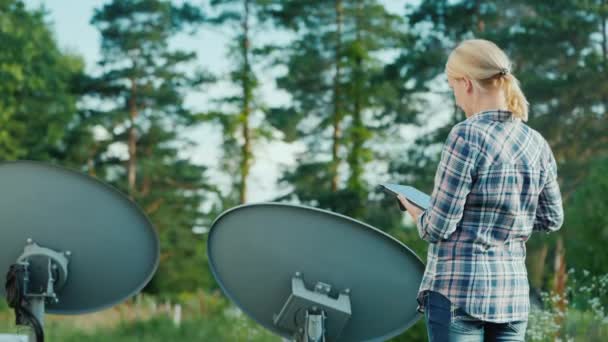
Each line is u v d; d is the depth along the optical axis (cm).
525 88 1911
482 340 194
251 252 233
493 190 190
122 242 247
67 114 2338
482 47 196
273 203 227
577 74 1894
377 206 2228
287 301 226
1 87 2266
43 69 2377
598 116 1936
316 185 2309
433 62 2112
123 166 2362
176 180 2342
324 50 2306
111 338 993
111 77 2359
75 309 253
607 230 798
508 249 195
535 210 198
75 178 241
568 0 1952
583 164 1870
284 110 2325
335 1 2320
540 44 1959
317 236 229
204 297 1391
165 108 2369
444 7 2134
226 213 230
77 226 245
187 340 989
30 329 237
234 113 2334
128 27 2381
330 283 231
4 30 2312
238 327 960
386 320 235
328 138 2333
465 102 201
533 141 199
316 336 221
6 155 2228
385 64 2200
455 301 191
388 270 230
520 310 194
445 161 192
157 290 2169
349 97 2284
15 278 230
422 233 195
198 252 2258
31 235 244
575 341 546
